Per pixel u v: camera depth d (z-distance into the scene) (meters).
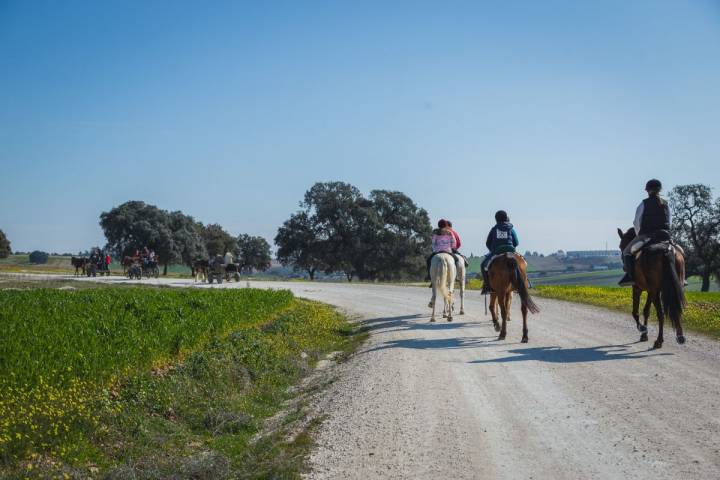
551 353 12.88
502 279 14.34
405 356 13.09
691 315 18.27
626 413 8.42
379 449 7.49
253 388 11.86
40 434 7.29
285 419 9.52
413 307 24.83
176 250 95.75
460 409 8.95
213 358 12.25
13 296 20.61
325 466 7.09
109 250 94.06
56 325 13.12
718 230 77.19
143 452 7.88
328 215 88.31
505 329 14.81
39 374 8.85
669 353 12.56
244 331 15.85
